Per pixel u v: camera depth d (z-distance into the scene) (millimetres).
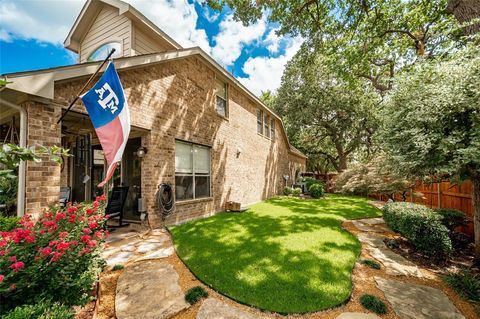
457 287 2814
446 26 7438
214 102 7836
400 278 3115
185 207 6246
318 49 9898
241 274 3012
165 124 5680
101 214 2984
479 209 3629
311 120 18406
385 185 8117
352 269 3293
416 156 3643
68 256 2105
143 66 5051
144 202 5238
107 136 3125
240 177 9469
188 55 6301
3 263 1765
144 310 2289
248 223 5836
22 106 3293
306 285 2758
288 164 17062
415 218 3949
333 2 8047
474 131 3088
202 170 7188
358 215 7062
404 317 2291
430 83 3674
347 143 19516
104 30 6445
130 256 3682
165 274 3061
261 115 12117
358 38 8875
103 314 2248
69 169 6477
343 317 2252
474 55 3473
